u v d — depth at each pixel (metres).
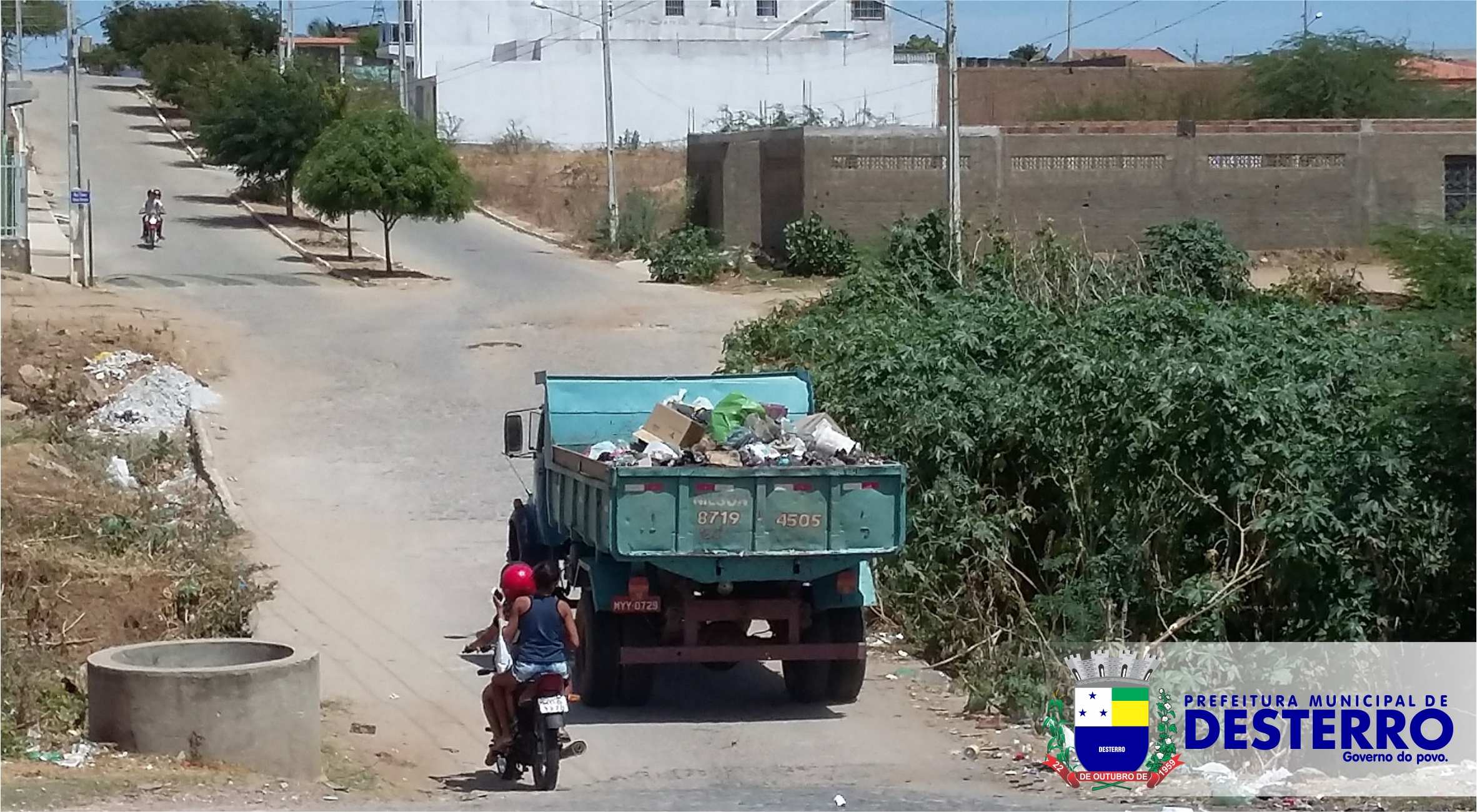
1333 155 46.44
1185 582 12.25
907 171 44.00
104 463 20.91
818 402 17.48
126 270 38.28
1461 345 14.05
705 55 74.88
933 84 75.50
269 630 14.66
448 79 73.62
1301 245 46.47
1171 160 45.53
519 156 68.94
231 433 23.45
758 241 46.31
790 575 11.88
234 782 9.19
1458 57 86.81
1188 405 12.70
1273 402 12.50
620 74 74.81
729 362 24.89
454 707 12.41
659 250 42.22
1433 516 11.47
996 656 12.84
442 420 24.73
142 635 13.61
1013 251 27.11
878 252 32.34
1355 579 11.62
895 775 10.45
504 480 21.55
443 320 32.75
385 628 14.85
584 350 29.83
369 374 27.52
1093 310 19.95
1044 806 9.34
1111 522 13.43
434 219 42.00
